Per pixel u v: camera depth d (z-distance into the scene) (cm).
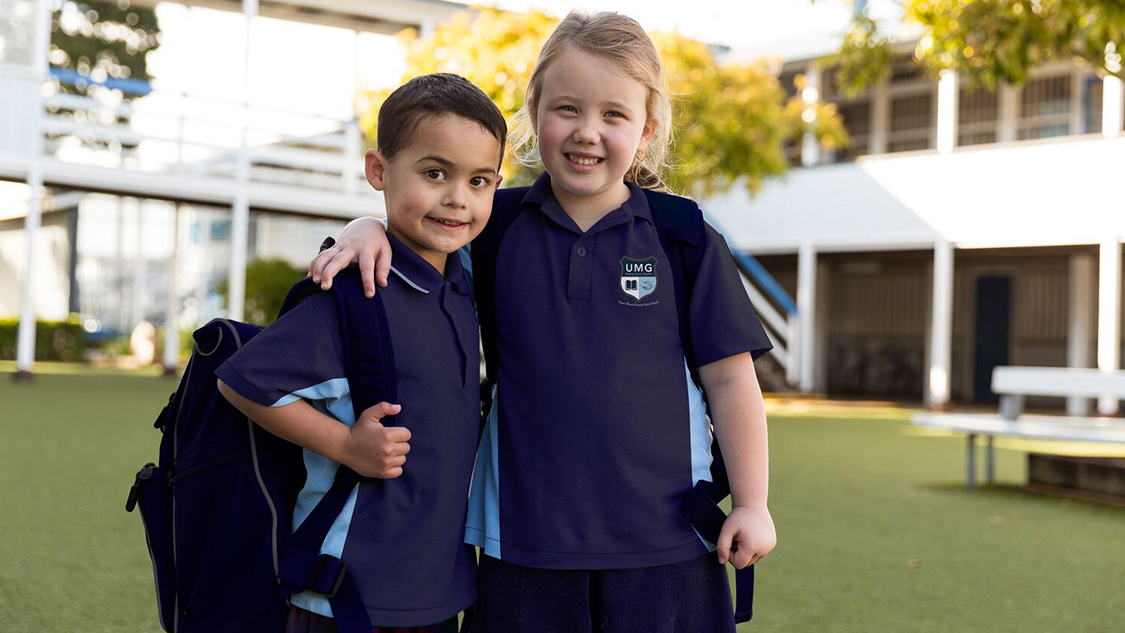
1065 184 1263
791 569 402
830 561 418
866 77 702
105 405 977
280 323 152
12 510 462
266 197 1267
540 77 169
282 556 152
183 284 2591
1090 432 594
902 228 1386
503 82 1082
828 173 1459
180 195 1232
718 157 1195
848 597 361
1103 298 1229
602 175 164
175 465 162
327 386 153
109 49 2338
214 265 2573
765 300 1559
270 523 154
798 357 1485
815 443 878
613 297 167
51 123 1192
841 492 604
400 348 157
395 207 160
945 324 1337
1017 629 326
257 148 1340
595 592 164
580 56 162
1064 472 616
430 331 160
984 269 1617
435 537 158
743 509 165
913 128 1611
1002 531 496
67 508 471
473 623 169
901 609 347
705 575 169
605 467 162
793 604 350
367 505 154
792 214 1492
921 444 891
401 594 154
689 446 169
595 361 164
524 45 1073
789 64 1569
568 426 163
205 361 161
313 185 1374
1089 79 1448
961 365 1636
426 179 157
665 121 176
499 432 168
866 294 1753
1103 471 590
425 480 157
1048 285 1551
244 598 153
